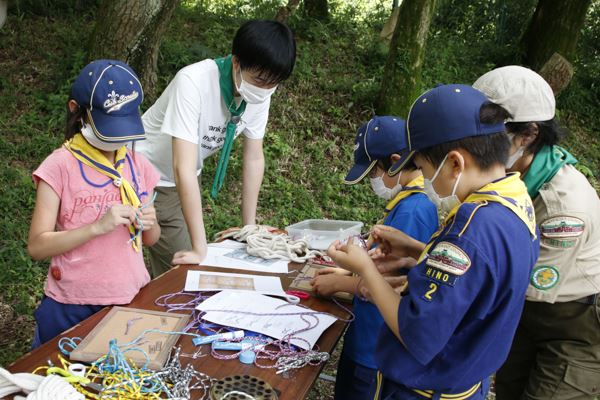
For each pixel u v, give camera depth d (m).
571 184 1.87
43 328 1.89
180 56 6.36
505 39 9.76
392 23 8.09
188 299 1.88
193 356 1.52
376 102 6.89
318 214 5.35
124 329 1.59
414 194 1.98
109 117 1.74
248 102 2.34
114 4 5.40
